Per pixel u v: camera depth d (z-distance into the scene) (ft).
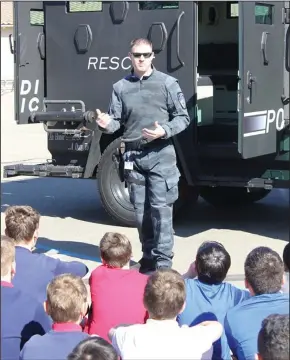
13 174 32.42
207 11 34.60
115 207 31.17
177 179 24.00
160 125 23.45
